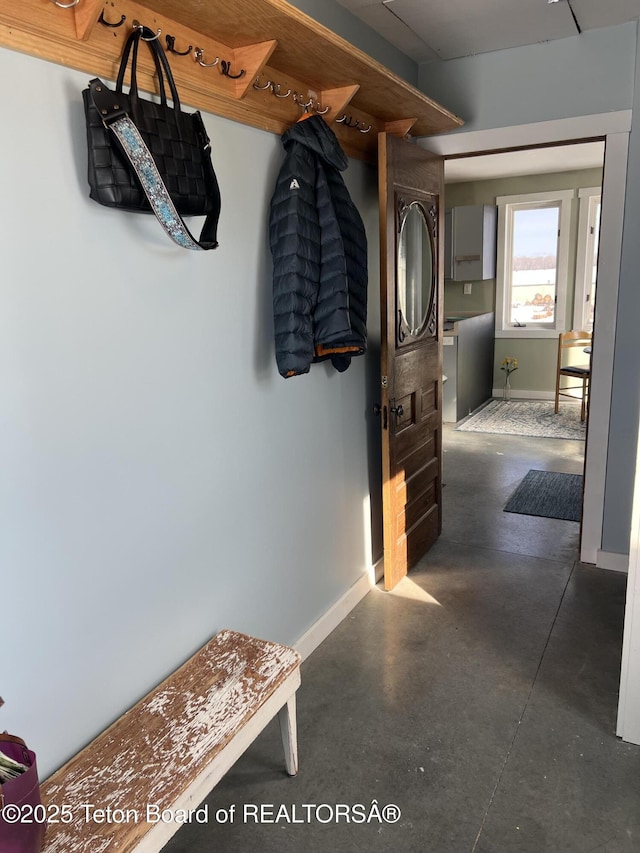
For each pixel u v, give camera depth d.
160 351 1.68
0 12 1.20
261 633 2.25
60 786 1.38
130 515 1.64
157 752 1.48
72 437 1.46
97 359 1.50
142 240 1.59
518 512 3.93
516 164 5.86
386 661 2.48
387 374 2.71
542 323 7.04
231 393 1.98
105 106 1.35
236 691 1.68
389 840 1.68
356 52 1.86
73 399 1.45
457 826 1.72
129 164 1.40
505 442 5.46
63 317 1.41
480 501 4.14
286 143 2.07
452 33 2.76
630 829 1.69
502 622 2.73
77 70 1.38
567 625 2.69
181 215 1.62
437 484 3.49
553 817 1.74
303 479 2.44
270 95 1.99
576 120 2.88
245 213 1.97
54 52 1.31
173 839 1.70
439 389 3.38
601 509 3.16
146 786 1.38
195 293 1.79
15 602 1.36
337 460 2.69
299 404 2.37
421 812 1.77
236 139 1.90
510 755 1.97
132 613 1.67
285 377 2.10
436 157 3.07
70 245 1.40
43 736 1.45
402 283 2.87
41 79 1.31
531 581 3.08
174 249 1.70
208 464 1.90
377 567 3.14
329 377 2.57
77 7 1.32
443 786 1.86
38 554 1.40
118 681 1.64
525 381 7.14
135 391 1.62
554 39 2.85
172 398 1.74
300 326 2.04
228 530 2.02
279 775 1.92
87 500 1.51
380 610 2.86
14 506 1.34
